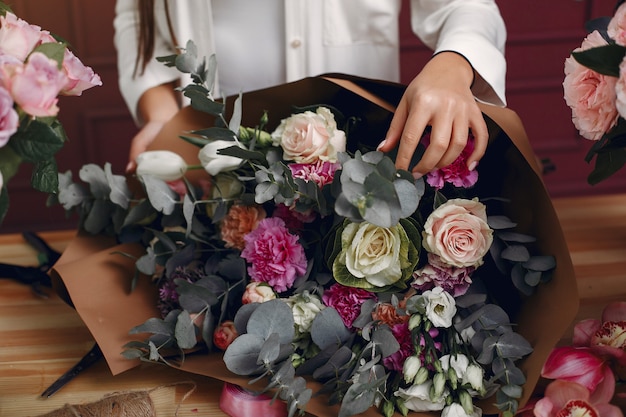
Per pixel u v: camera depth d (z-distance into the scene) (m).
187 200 1.04
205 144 1.06
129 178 1.21
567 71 0.90
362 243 0.91
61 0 2.83
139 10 1.41
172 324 0.99
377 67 1.48
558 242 0.92
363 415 0.88
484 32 1.18
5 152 0.74
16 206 3.05
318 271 1.00
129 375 1.02
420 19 1.38
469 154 0.95
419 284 0.94
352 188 0.81
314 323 0.91
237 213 1.04
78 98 2.95
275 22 1.44
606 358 0.87
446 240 0.91
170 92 1.48
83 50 2.89
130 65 1.51
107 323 1.04
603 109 0.82
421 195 0.93
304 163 0.97
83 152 3.02
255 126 1.12
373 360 0.88
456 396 0.88
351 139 1.07
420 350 0.87
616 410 0.82
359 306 0.95
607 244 1.33
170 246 1.09
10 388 0.99
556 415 0.81
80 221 1.19
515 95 3.07
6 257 1.40
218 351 1.03
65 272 1.08
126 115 2.97
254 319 0.91
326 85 1.04
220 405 0.94
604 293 1.17
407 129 0.89
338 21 1.43
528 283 0.93
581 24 3.00
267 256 0.97
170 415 0.93
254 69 1.47
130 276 1.13
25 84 0.71
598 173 0.93
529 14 2.97
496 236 0.97
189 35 1.45
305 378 0.95
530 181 0.96
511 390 0.85
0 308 1.21
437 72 0.98
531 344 0.90
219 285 1.02
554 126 3.12
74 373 1.01
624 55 0.76
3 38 0.77
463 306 0.91
